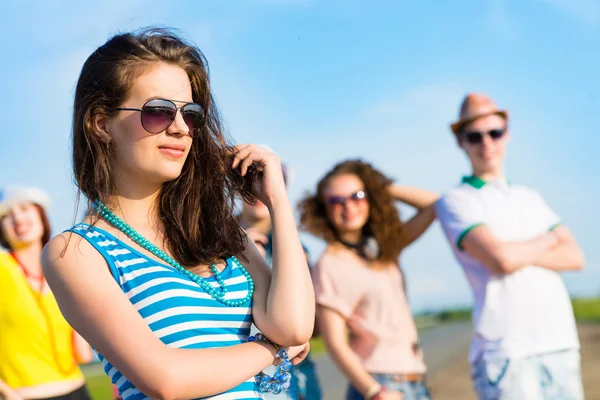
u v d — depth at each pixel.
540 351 4.00
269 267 2.20
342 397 9.37
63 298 1.90
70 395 4.40
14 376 4.28
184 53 2.08
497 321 4.06
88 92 2.02
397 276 4.31
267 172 2.20
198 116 2.04
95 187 2.01
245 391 2.00
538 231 4.26
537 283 4.10
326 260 4.24
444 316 55.28
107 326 1.86
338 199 4.31
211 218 2.12
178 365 1.84
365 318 4.14
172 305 1.94
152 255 2.02
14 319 4.27
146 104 1.97
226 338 2.00
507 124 4.46
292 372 3.71
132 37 2.05
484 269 4.15
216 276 2.07
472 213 4.25
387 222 4.38
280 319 2.03
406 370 4.11
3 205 4.32
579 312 29.05
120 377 1.96
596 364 11.15
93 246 1.93
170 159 2.01
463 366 13.39
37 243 4.42
